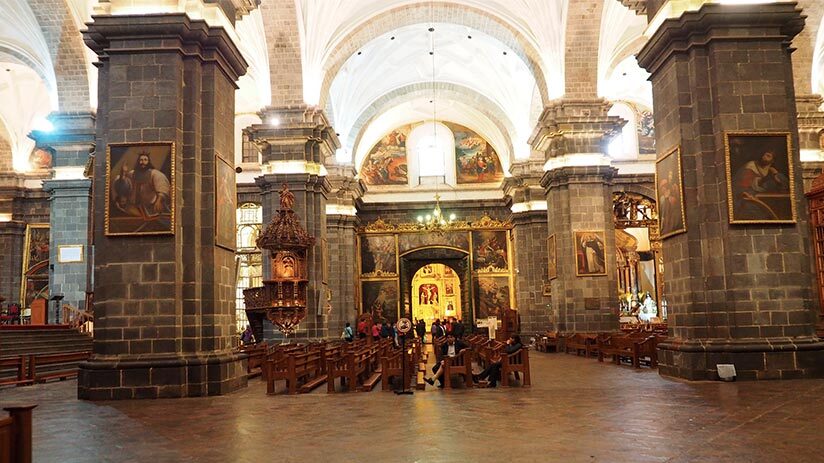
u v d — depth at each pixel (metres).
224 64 13.37
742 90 12.72
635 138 35.66
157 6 12.59
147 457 6.78
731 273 12.38
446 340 17.12
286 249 18.58
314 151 23.64
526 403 10.10
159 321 11.90
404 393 11.81
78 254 23.73
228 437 7.77
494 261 38.28
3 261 33.09
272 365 12.21
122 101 12.29
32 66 24.78
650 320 34.97
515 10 24.12
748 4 12.67
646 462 6.06
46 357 16.08
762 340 12.25
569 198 23.06
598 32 23.16
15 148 34.03
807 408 8.82
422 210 38.72
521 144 33.72
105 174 12.31
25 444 5.26
